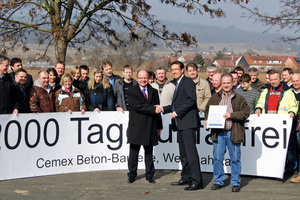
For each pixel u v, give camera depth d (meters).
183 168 6.23
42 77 6.72
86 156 7.03
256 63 66.38
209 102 6.13
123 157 7.23
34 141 6.59
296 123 6.80
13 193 5.65
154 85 7.81
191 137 5.94
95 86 7.36
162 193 5.75
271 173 6.63
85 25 12.35
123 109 7.50
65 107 6.88
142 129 6.09
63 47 11.44
